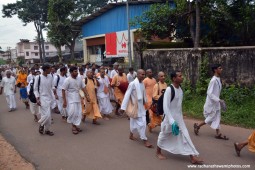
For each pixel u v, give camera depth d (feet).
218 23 46.14
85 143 23.82
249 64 33.91
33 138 26.18
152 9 48.83
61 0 92.38
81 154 21.20
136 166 18.39
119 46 68.64
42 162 20.08
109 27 78.95
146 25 48.44
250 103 31.76
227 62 35.83
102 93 32.81
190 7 45.21
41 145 23.95
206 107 23.81
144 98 22.71
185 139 18.29
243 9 44.70
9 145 24.34
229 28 46.91
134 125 22.93
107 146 22.72
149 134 25.72
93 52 90.17
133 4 69.82
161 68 44.73
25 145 24.23
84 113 30.50
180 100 18.44
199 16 43.57
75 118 26.96
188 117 31.78
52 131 28.32
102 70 33.58
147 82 27.78
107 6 73.61
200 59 38.27
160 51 44.57
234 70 35.27
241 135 24.31
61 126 30.27
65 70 35.65
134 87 22.29
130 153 20.85
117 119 32.55
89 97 28.86
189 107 34.78
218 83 23.38
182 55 40.88
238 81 35.04
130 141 23.76
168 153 20.47
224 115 29.89
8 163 20.25
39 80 26.25
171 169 17.62
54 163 19.75
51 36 96.89
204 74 37.88
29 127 30.63
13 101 42.34
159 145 19.17
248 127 26.68
